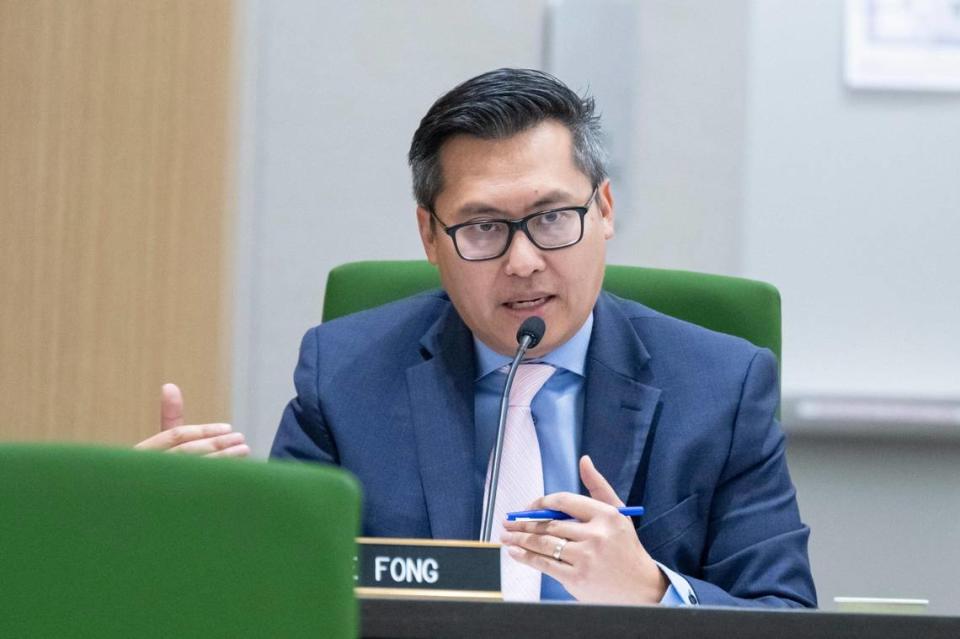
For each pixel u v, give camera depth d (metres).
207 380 8.81
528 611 3.81
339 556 3.03
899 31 10.98
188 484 2.98
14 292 8.05
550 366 6.19
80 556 2.99
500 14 11.30
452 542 4.26
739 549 5.88
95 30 8.27
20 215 8.12
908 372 10.91
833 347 10.98
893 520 10.98
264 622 3.01
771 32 11.09
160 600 3.00
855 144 10.98
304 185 11.38
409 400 6.23
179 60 8.52
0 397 8.05
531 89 5.86
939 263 10.95
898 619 3.79
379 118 11.38
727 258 11.12
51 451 2.99
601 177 6.02
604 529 4.92
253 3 11.16
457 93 5.91
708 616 3.79
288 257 11.34
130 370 8.35
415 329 6.54
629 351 6.24
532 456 6.04
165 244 8.48
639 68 11.18
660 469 5.97
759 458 6.06
